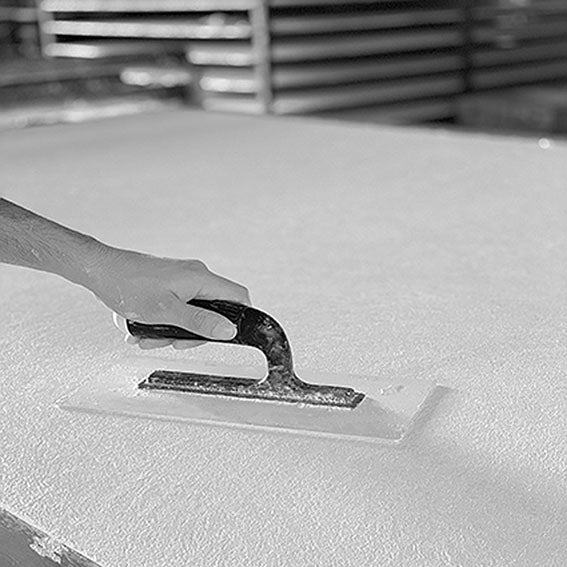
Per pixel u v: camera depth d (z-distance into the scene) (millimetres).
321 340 1164
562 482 841
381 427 939
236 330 980
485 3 4184
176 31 3809
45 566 799
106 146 2346
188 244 1572
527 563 734
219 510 825
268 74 3629
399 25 3941
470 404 989
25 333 1226
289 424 958
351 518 804
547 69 4445
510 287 1322
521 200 1753
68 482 879
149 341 1002
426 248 1505
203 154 2221
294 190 1878
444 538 771
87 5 3971
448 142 2258
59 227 1006
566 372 1053
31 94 2721
